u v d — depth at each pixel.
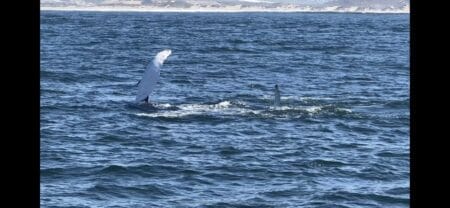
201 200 50.09
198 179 56.88
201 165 62.38
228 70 176.62
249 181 56.44
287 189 53.62
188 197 50.97
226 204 48.94
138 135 78.62
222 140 75.94
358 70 181.50
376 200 50.69
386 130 84.12
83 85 135.88
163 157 66.06
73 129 82.31
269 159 65.50
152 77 103.12
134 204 48.84
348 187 54.38
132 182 55.41
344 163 63.88
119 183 54.88
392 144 74.88
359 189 53.75
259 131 82.06
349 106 104.19
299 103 107.88
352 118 92.56
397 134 81.56
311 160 64.88
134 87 134.62
